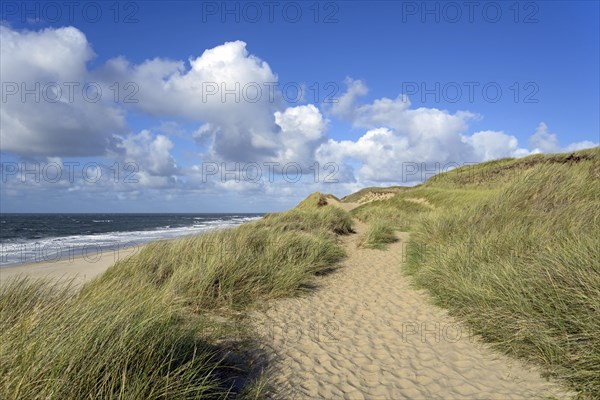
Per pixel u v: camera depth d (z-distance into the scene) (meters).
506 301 4.43
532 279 4.42
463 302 5.20
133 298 4.14
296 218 16.62
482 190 22.86
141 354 3.01
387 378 3.66
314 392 3.39
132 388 2.63
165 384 2.84
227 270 6.45
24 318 3.22
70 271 10.91
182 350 3.46
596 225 6.00
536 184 9.16
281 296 6.46
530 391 3.23
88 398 2.47
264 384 3.44
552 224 6.71
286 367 3.88
